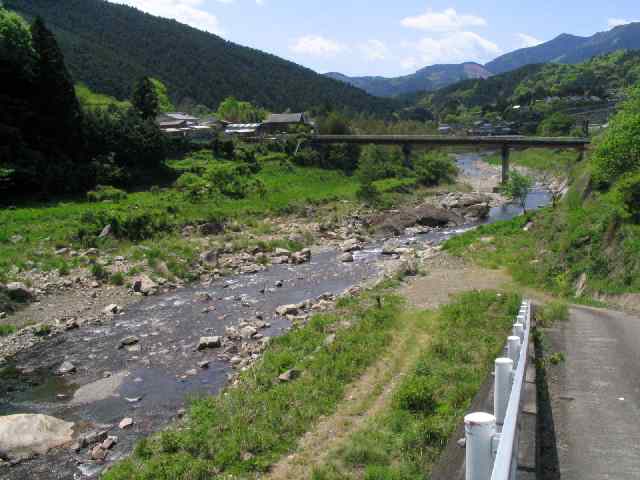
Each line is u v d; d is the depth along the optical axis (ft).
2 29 193.47
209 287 116.88
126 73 476.95
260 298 106.83
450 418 40.52
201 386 63.10
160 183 224.74
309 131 390.63
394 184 286.87
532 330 53.06
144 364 71.56
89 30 602.85
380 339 66.39
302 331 76.02
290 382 55.98
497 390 21.83
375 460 37.81
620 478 22.98
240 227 178.81
